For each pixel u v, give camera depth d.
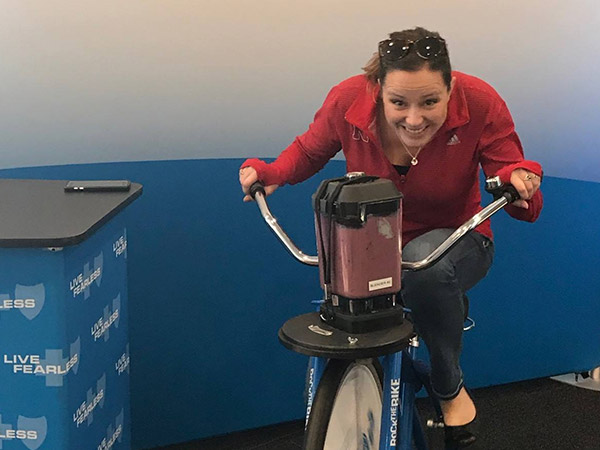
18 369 1.79
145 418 2.79
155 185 2.63
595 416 3.05
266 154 2.72
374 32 2.70
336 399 1.71
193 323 2.79
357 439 1.81
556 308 3.28
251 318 2.87
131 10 2.46
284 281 2.88
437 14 2.75
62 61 2.42
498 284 3.18
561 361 3.35
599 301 3.33
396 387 1.72
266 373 2.93
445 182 1.97
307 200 2.84
